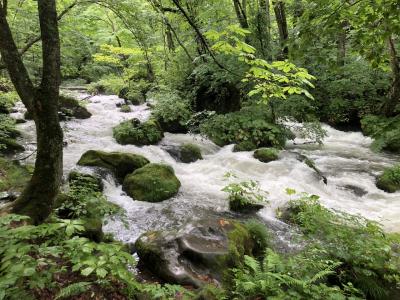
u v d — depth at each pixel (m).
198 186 8.14
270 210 6.99
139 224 6.11
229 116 11.73
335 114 13.94
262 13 11.90
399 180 8.27
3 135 9.12
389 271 4.77
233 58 11.01
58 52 3.90
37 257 3.26
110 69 25.09
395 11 3.79
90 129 12.12
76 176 6.95
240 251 4.86
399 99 12.20
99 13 18.59
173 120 12.39
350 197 7.96
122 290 3.34
